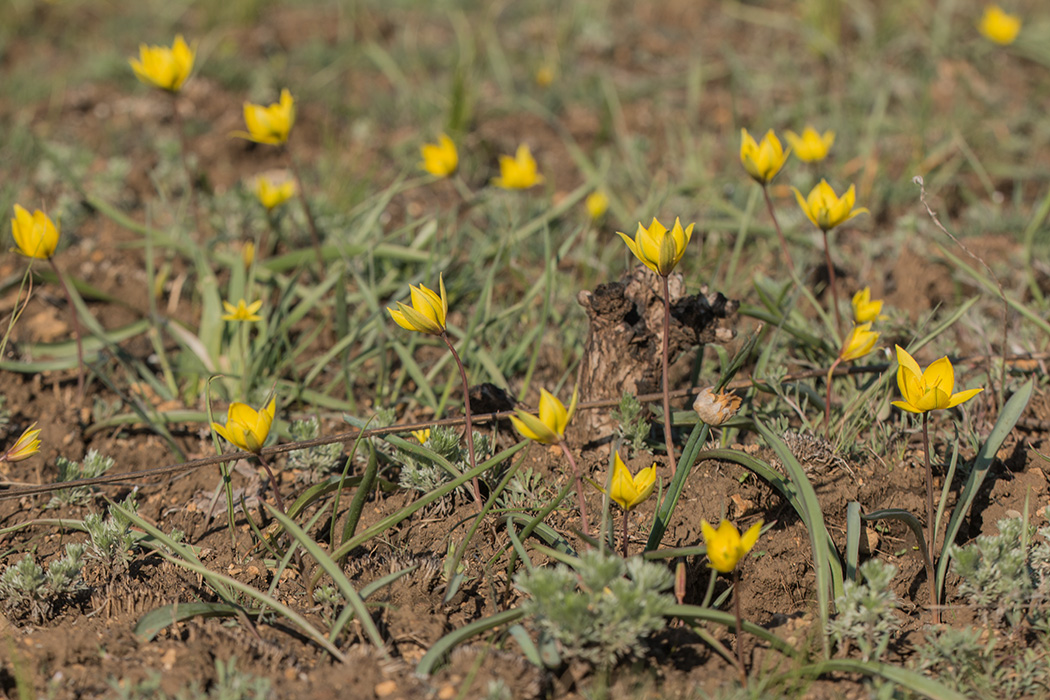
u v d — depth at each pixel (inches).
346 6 427.8
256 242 259.1
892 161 314.5
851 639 146.0
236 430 143.6
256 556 166.4
